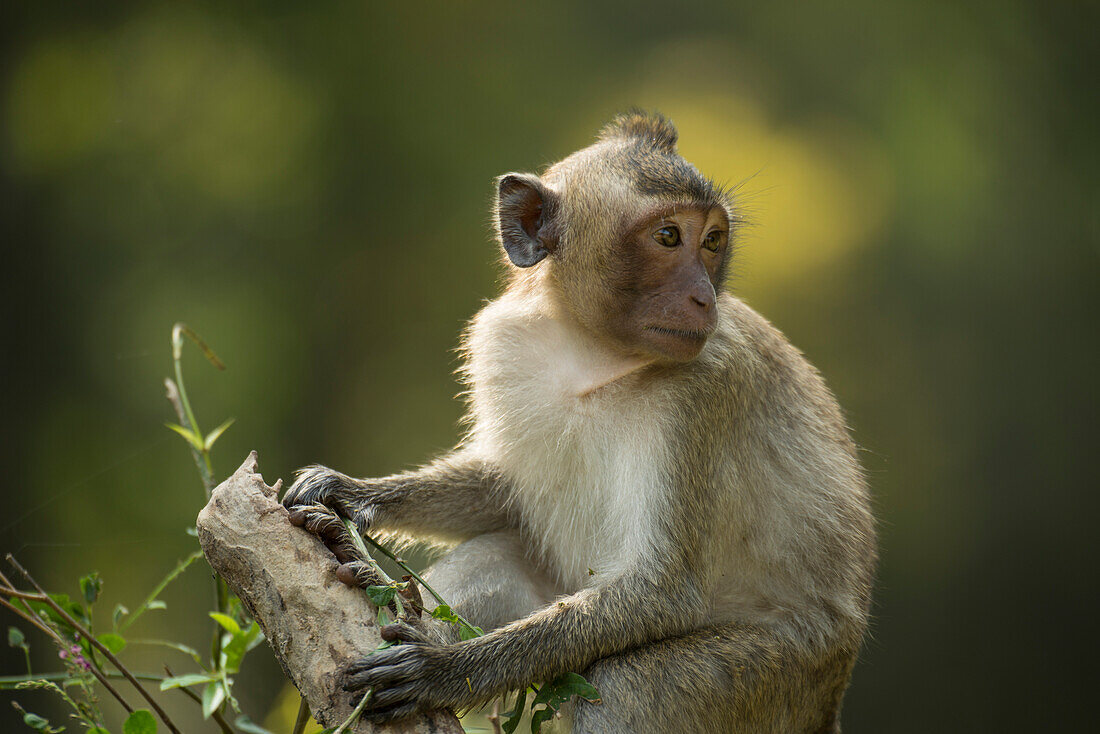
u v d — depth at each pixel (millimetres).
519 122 22172
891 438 21188
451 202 21547
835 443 6973
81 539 16422
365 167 21469
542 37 23016
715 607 6582
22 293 17984
